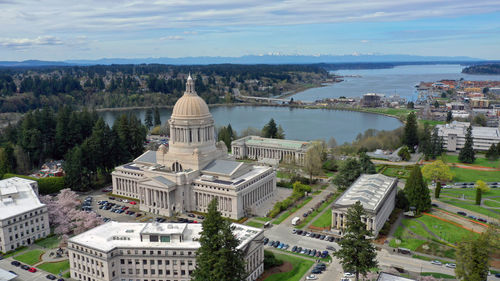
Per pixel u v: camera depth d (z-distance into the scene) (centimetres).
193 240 14762
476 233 18112
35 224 18012
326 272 15038
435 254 16312
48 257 16462
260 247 14938
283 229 19038
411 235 18088
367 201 18462
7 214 17188
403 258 16012
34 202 18675
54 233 18725
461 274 13075
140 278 14412
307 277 14612
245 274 12975
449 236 17888
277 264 15575
